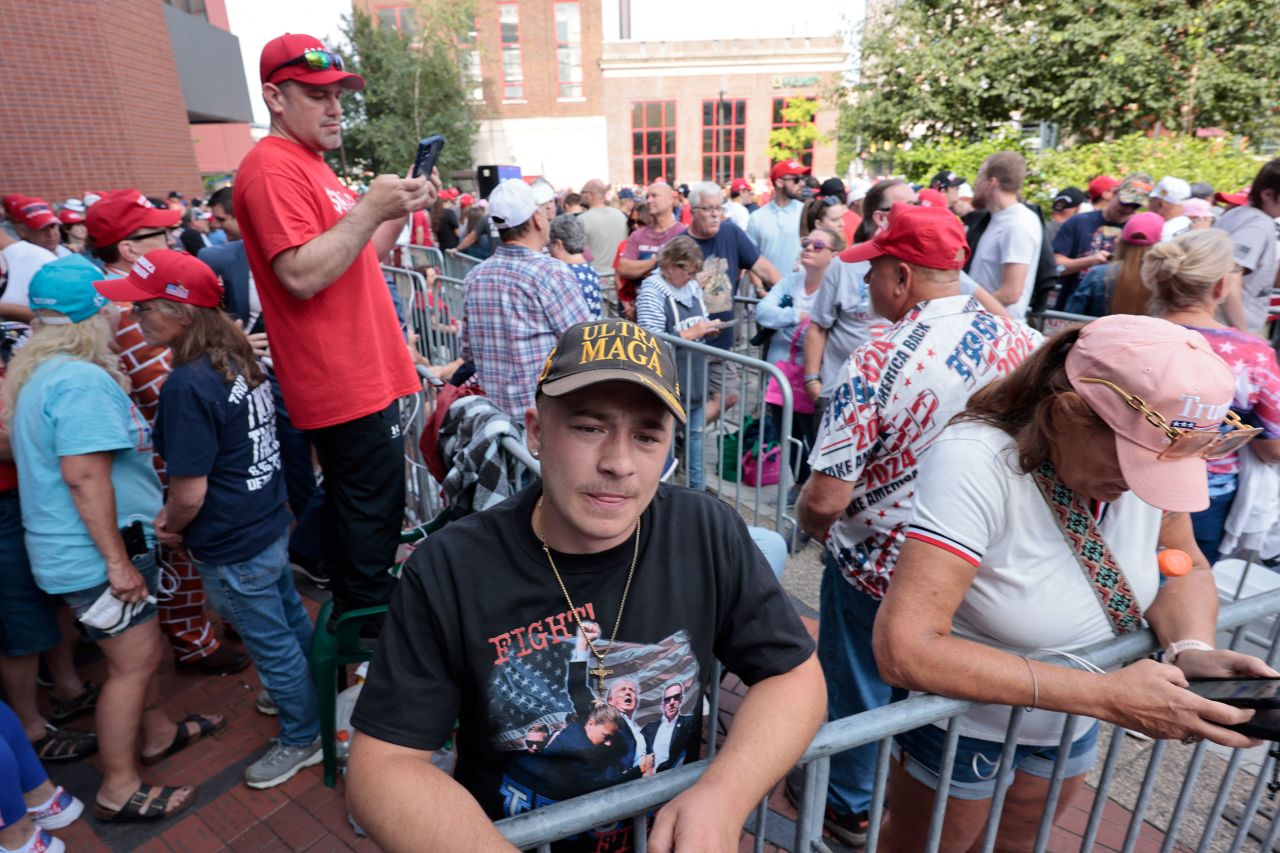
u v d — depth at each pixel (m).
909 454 1.90
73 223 7.29
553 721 1.07
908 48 14.85
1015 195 4.43
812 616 3.53
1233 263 2.54
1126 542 1.36
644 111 28.25
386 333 2.71
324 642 2.65
